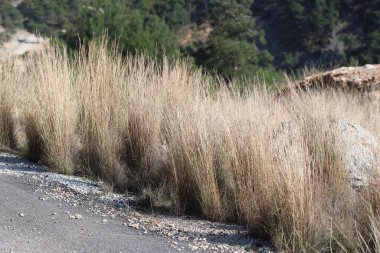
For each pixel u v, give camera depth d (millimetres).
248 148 5070
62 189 5621
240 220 5004
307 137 5680
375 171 4688
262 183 4699
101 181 6059
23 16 49688
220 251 4254
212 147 5488
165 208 5406
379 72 12461
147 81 6922
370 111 9523
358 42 82938
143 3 54031
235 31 41562
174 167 5398
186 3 73562
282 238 4316
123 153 6359
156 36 22609
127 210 5188
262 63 50938
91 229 4543
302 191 4395
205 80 7395
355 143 5879
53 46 7676
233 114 5789
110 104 6629
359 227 4383
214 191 5164
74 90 7051
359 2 89688
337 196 5004
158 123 6211
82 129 6699
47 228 4457
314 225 4367
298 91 8516
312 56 86438
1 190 5301
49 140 6590
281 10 95125
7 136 7578
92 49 7641
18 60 8430
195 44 33750
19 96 7871
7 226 4414
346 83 12102
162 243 4355
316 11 87562
